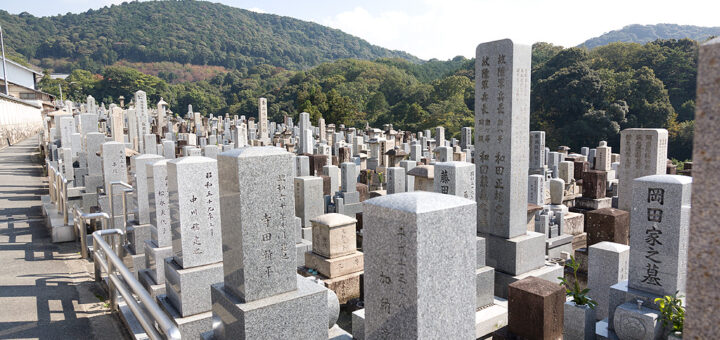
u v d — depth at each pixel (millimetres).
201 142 30562
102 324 5852
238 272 4777
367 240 3773
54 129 21672
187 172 6105
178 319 6031
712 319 1813
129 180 12898
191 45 175375
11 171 18734
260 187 4715
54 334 5516
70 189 13578
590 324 6168
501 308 7707
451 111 68688
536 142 21078
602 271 6977
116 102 92812
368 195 17734
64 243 9430
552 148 52969
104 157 11469
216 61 176125
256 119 91375
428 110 76188
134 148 25203
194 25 193625
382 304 3688
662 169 12859
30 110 40188
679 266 5629
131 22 187375
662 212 5703
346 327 8203
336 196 15391
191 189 6156
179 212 6113
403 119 76688
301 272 9500
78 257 8555
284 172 4871
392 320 3611
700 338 1856
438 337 3535
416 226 3293
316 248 9516
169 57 167250
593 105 51719
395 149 23969
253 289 4762
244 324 4570
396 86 95688
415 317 3395
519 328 6195
